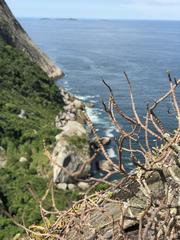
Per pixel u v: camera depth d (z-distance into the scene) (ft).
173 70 467.93
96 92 346.33
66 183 167.12
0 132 222.69
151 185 16.66
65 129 212.02
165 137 13.70
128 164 161.27
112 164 13.28
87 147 189.06
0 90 287.07
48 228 15.23
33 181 176.96
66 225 15.02
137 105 286.05
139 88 354.33
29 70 329.31
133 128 13.97
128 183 16.51
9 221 142.00
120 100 304.91
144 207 13.17
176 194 13.53
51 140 213.46
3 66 317.22
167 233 11.95
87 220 14.47
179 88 182.19
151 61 552.82
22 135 225.97
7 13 466.70
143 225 14.12
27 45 454.40
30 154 208.03
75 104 297.74
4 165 201.87
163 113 188.24
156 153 15.43
